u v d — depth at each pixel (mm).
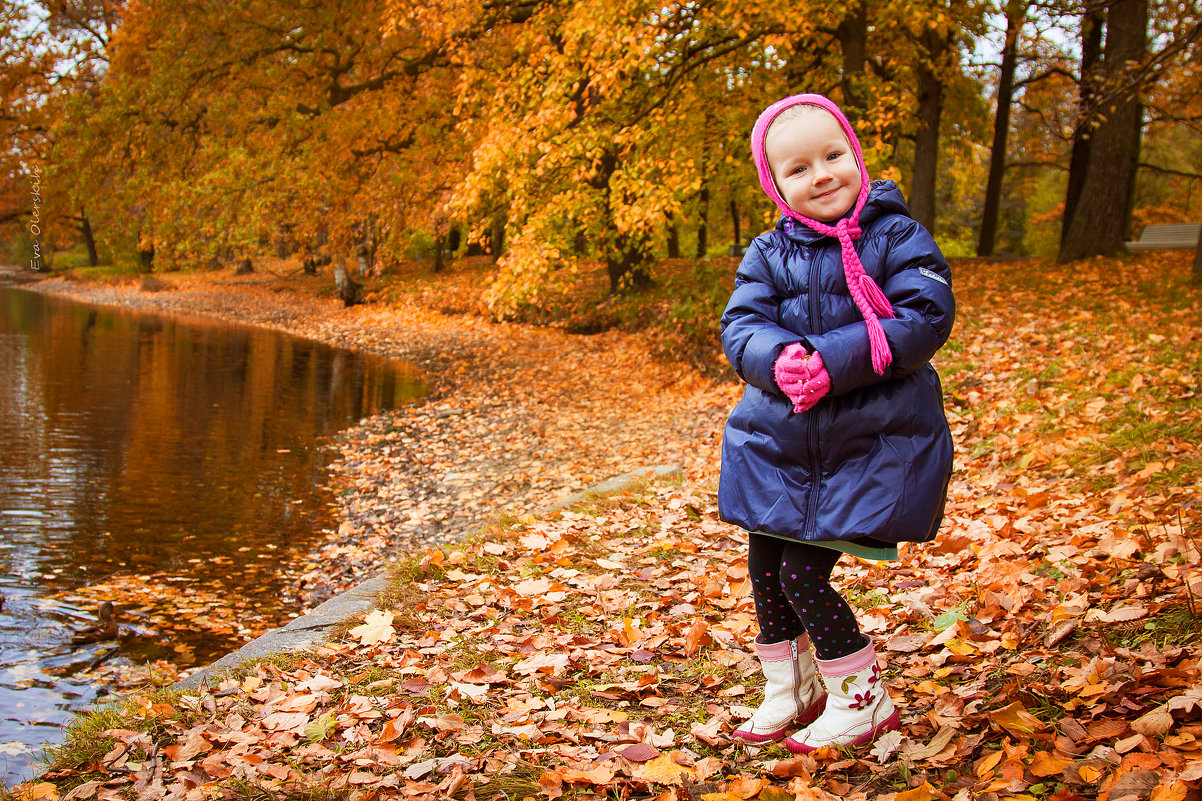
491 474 9102
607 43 9727
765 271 2254
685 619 3486
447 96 18312
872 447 2043
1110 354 7336
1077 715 2219
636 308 18562
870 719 2240
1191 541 3154
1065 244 15227
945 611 3176
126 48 18031
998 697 2379
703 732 2443
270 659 3320
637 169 10844
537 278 10531
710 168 12688
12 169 17969
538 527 4938
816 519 2064
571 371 15297
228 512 8117
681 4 9844
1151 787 1756
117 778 2500
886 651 2957
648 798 2186
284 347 21141
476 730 2594
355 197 19531
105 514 7945
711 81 13023
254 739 2625
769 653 2393
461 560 4375
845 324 2090
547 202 11516
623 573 4156
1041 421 5906
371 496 8703
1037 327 9258
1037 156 24469
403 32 18094
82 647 5152
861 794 2025
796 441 2084
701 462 7180
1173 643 2482
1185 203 31406
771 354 2043
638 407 11688
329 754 2516
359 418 12828
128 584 6238
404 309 25625
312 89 18906
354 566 6578
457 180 15383
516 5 15000
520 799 2188
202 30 17625
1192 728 1956
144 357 18734
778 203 2252
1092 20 13977
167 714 2828
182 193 17453
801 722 2410
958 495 5027
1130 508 3898
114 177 17922
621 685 2834
